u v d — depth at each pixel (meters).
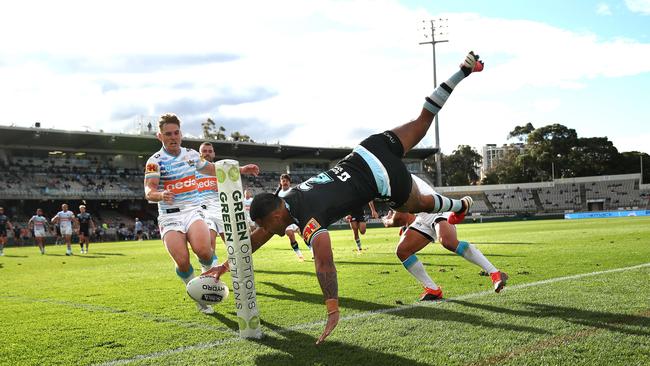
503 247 12.73
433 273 7.70
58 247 28.06
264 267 10.24
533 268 7.86
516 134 93.00
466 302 5.23
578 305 4.83
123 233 41.12
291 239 11.90
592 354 3.37
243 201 4.02
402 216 5.80
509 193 67.31
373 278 7.55
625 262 8.23
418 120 4.70
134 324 4.86
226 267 4.34
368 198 4.16
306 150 56.59
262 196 3.73
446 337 3.89
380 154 4.30
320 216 3.73
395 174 4.30
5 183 42.47
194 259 13.21
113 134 44.47
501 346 3.60
